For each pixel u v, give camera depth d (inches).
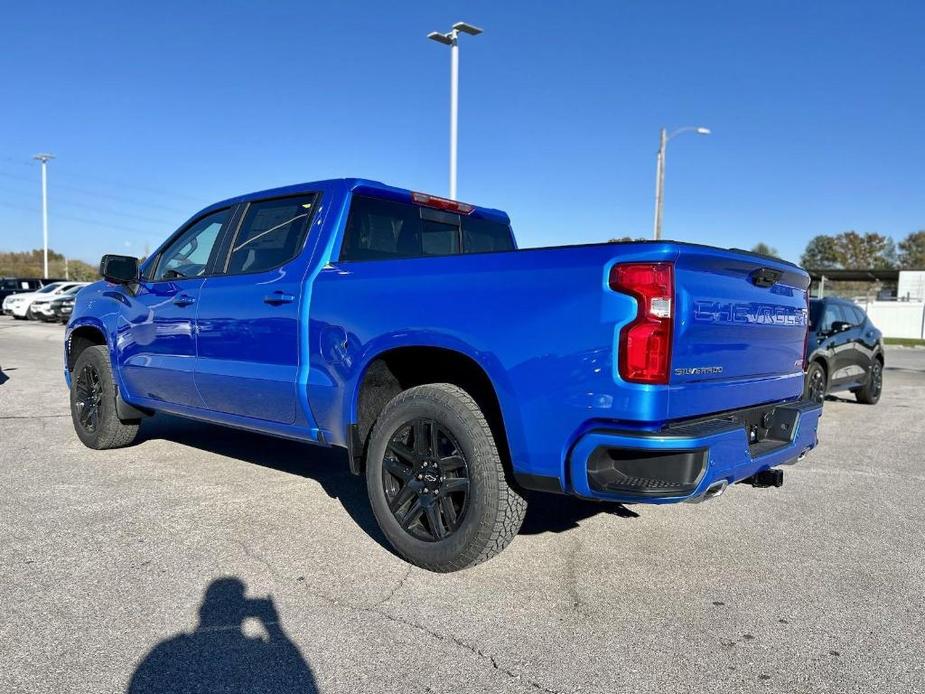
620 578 140.7
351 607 125.4
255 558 146.7
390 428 145.9
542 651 111.7
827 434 309.3
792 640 116.8
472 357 132.3
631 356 115.4
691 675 105.7
